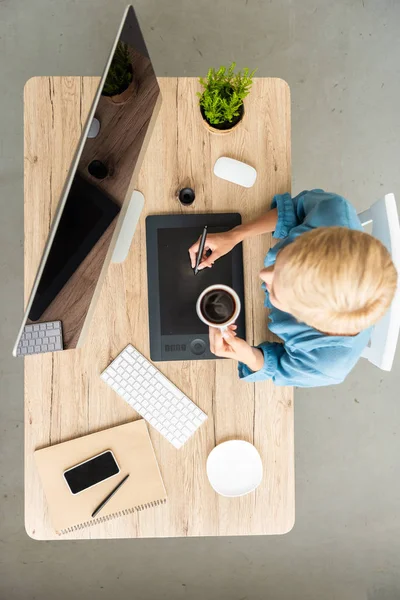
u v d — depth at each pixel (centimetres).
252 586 230
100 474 141
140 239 145
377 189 237
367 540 233
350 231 86
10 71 233
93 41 233
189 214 146
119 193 127
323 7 238
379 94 238
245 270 144
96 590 228
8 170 231
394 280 86
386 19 240
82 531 142
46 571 227
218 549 230
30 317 104
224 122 143
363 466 234
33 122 146
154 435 144
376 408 235
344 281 82
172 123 146
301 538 232
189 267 144
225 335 125
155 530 142
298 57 237
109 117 113
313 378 121
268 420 144
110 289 145
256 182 147
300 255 86
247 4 235
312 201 127
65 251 107
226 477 142
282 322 120
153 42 233
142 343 145
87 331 144
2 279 231
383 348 131
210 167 147
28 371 143
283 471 144
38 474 142
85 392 144
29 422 143
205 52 234
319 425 234
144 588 228
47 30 233
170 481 143
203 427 144
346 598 231
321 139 237
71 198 104
